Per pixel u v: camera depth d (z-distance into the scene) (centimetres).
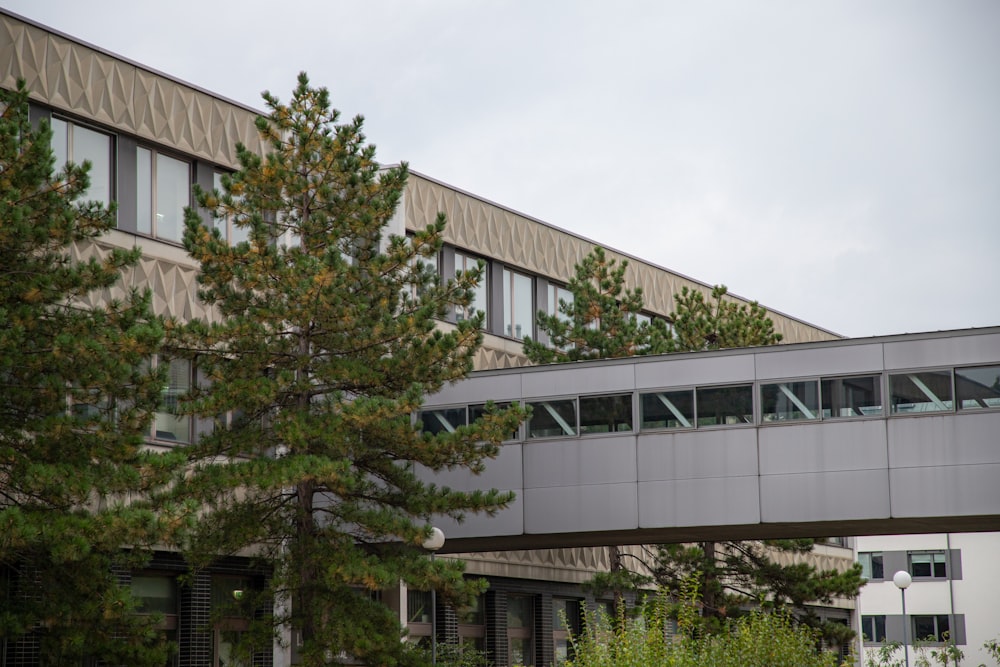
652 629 2027
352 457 2309
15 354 1822
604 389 2816
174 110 2775
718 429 2705
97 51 2630
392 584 2105
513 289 3809
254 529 2173
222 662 2712
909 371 2575
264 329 2192
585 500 2786
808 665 2000
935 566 7294
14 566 2095
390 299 2312
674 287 4519
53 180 1955
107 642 1886
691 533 2823
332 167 2333
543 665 3738
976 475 2497
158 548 2592
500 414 2311
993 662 7056
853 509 2573
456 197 3597
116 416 1981
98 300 2542
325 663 2109
